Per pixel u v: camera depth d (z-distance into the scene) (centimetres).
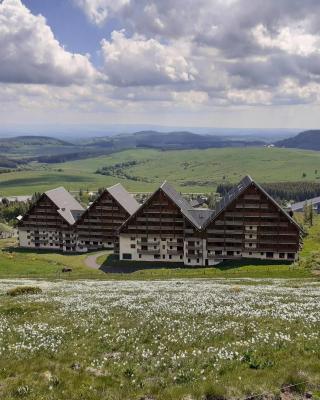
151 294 4603
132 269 12588
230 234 12550
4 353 2264
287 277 8719
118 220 15738
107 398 1616
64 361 2125
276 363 1903
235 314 3058
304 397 1573
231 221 12450
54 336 2644
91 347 2358
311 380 1683
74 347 2362
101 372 1947
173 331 2645
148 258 13700
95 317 3183
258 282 7025
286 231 12056
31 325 2962
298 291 4822
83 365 2042
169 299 4066
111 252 15112
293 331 2467
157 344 2388
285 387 1634
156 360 2080
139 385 1745
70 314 3366
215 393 1603
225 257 12694
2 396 1644
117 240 14588
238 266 11244
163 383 1764
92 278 9844
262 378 1709
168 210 13388
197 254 12838
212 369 1905
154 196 13425
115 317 3153
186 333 2583
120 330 2708
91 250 16050
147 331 2667
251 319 2859
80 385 1739
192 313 3186
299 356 2003
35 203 16800
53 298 4375
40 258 14150
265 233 12231
